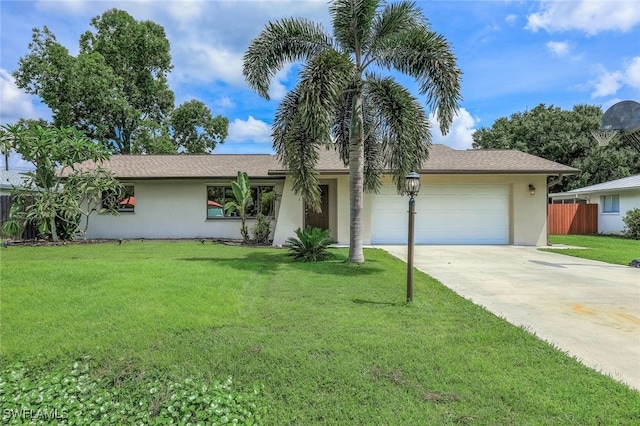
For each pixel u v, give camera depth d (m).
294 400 2.93
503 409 2.75
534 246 13.57
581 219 20.45
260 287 6.39
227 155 18.00
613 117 10.00
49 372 3.43
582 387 3.05
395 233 14.05
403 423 2.61
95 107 25.97
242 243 13.62
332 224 14.71
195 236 15.27
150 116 30.88
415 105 8.41
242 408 2.85
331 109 7.11
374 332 4.29
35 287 5.82
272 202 15.22
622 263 9.66
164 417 2.81
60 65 24.33
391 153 8.27
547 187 13.95
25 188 13.24
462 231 14.10
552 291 6.49
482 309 5.27
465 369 3.37
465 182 14.09
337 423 2.63
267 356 3.62
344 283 6.76
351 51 8.89
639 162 28.44
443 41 7.86
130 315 4.66
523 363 3.51
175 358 3.60
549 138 30.67
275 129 9.33
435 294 6.08
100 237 15.20
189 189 15.29
